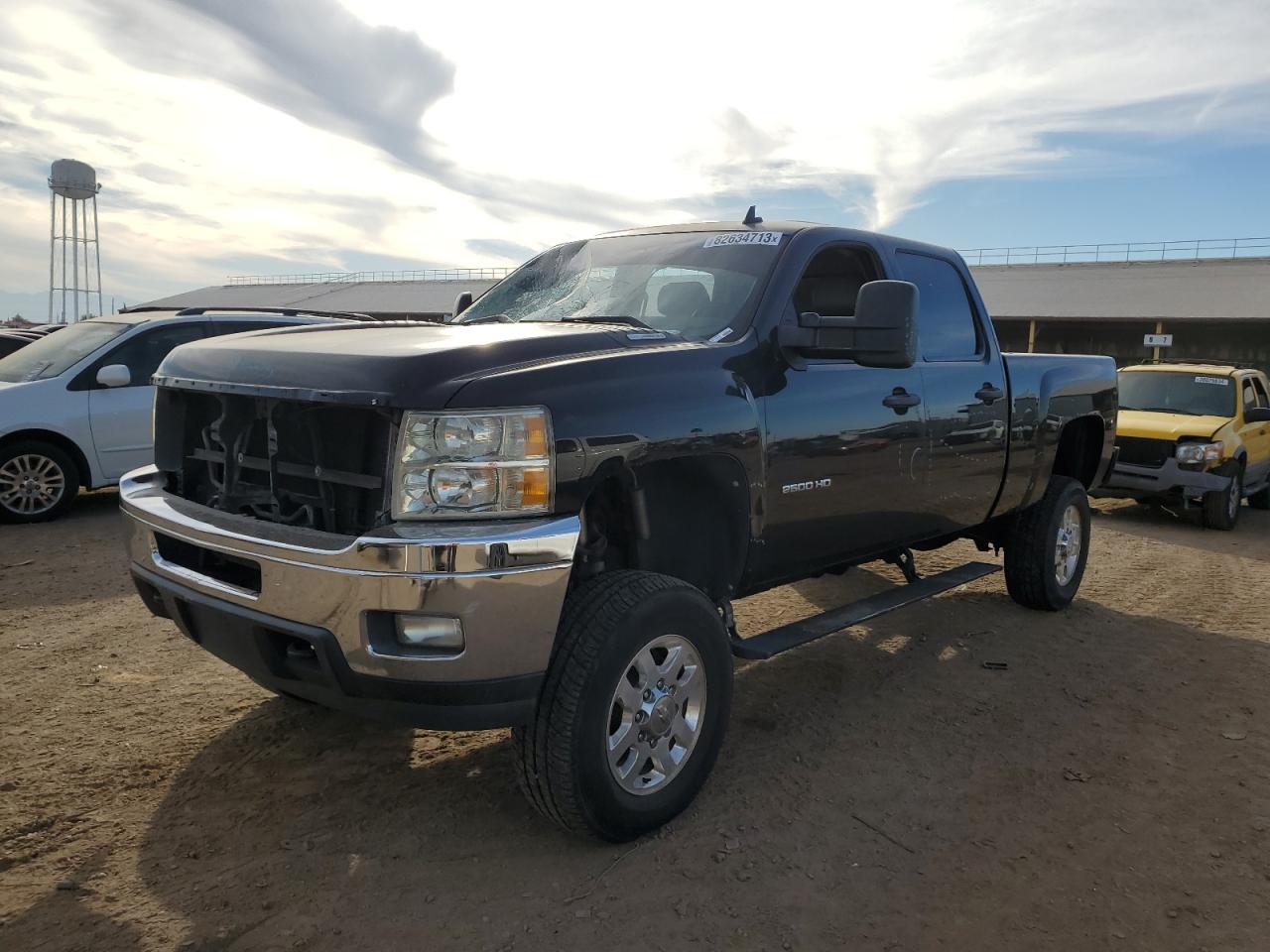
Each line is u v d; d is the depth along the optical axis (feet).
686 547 11.13
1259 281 122.11
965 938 8.44
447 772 11.32
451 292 158.10
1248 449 33.14
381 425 8.82
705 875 9.29
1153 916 8.87
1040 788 11.42
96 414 26.35
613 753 9.45
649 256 13.50
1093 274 136.98
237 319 29.43
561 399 9.00
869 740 12.71
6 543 22.90
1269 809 11.03
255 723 12.55
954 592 20.74
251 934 8.14
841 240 13.42
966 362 15.44
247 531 9.11
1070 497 18.75
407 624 8.39
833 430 12.30
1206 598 21.13
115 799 10.47
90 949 7.88
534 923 8.43
